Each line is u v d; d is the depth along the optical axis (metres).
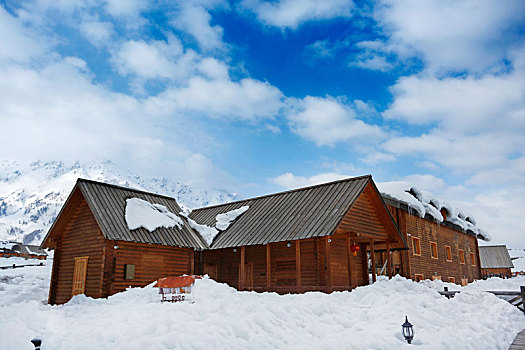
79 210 19.19
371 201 20.36
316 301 12.09
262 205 22.12
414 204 25.53
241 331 9.12
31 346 8.32
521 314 14.75
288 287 18.42
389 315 11.66
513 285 24.92
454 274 32.06
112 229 16.94
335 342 9.20
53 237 19.72
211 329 8.88
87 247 18.12
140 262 18.05
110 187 19.75
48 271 32.78
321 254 17.47
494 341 10.95
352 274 20.61
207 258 22.59
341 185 19.66
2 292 20.89
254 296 13.48
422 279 26.72
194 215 25.03
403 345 9.52
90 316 10.72
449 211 31.62
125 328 8.73
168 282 12.21
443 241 31.44
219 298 12.58
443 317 12.28
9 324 9.49
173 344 8.02
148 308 10.77
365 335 9.94
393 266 26.77
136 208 19.19
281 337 9.34
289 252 19.94
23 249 72.12
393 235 20.88
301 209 19.38
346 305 12.77
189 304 10.77
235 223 21.44
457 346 9.88
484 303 15.09
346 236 19.25
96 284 17.00
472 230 35.41
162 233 18.98
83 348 7.95
